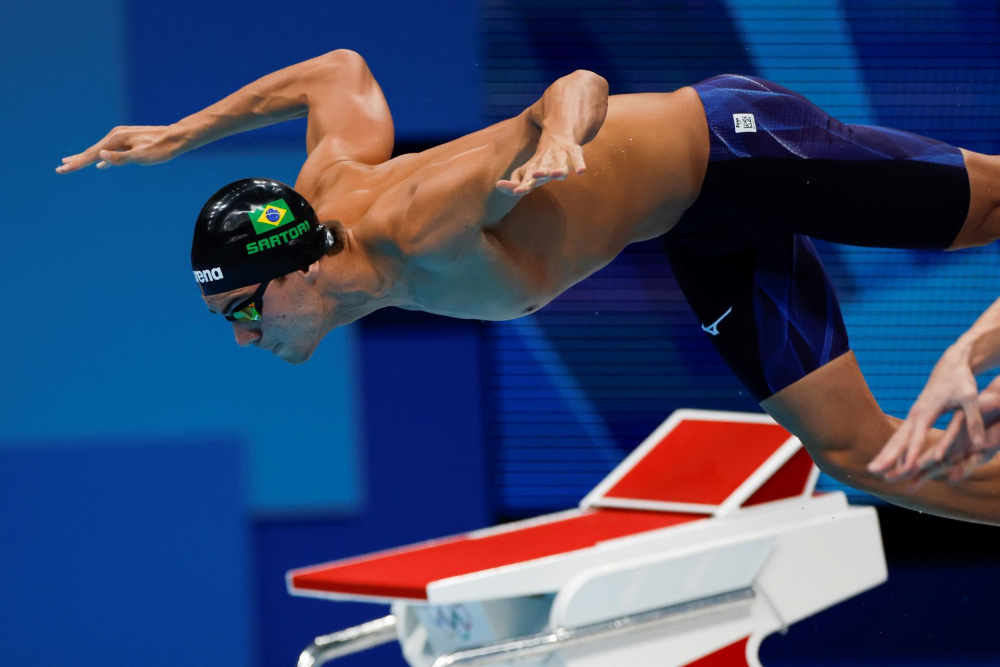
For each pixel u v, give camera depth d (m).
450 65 16.80
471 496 16.75
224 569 16.38
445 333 16.72
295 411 16.58
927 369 17.36
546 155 5.27
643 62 17.14
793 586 11.67
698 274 8.60
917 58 17.19
